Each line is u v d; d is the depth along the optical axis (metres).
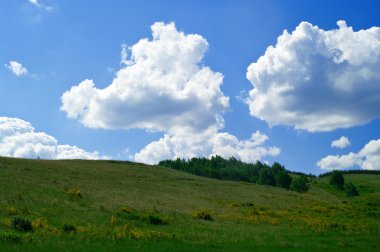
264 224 40.97
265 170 172.62
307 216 50.97
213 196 68.00
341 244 28.08
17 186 45.97
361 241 30.05
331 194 134.25
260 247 26.12
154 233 29.48
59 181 57.28
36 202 39.09
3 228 27.80
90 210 38.75
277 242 28.31
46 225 29.50
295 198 82.25
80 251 23.19
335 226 39.59
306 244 27.89
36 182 52.06
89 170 79.25
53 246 23.92
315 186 157.88
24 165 68.38
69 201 42.66
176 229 33.28
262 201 69.19
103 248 24.11
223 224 38.56
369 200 81.44
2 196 39.56
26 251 22.52
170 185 74.75
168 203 52.62
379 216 54.44
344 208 66.06
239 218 44.06
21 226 27.95
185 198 60.84
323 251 25.45
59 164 81.81
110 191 56.19
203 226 35.88
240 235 31.34
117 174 80.06
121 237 27.69
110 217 35.81
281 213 52.62
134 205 46.75
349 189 140.50
